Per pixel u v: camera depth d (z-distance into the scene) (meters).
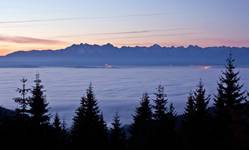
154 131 38.03
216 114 33.47
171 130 37.81
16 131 27.31
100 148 39.94
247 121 25.94
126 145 47.97
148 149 37.47
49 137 29.34
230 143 27.70
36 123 28.22
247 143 25.33
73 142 39.59
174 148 36.19
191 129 34.94
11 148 26.86
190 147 33.97
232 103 32.59
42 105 28.75
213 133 33.38
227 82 33.62
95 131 40.41
